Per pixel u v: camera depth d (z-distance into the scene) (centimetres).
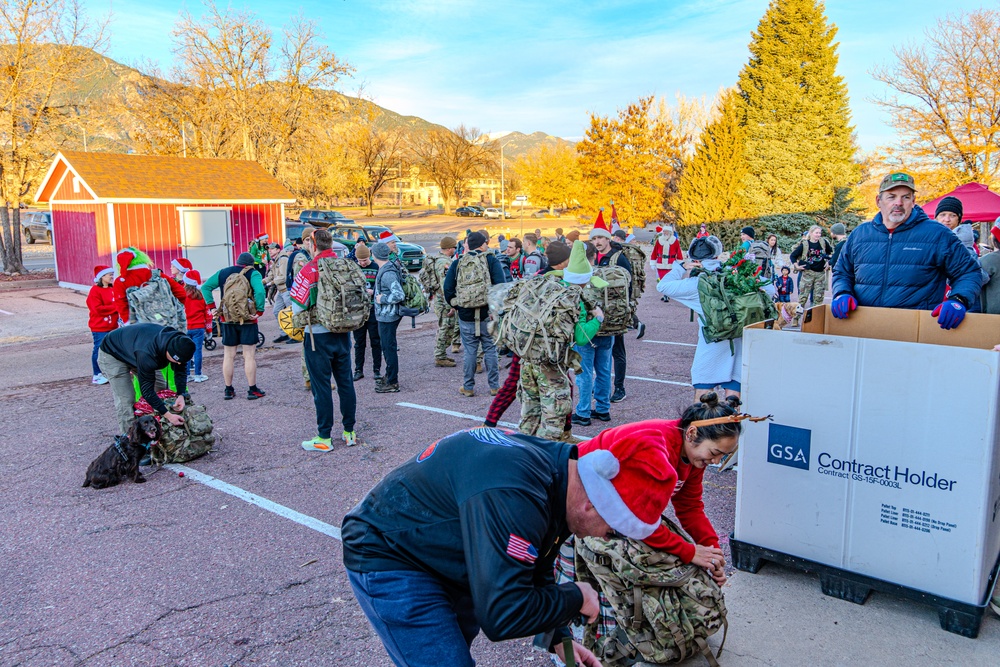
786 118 3641
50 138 2183
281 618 349
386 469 557
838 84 3606
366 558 199
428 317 1449
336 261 580
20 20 2034
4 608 361
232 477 544
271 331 1276
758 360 338
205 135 3756
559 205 7025
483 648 320
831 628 307
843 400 316
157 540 438
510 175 9456
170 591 376
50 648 326
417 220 6488
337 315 570
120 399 580
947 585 300
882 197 390
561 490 192
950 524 296
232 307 755
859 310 395
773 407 336
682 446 259
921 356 294
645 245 3738
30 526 460
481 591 174
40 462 587
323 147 4259
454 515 189
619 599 279
